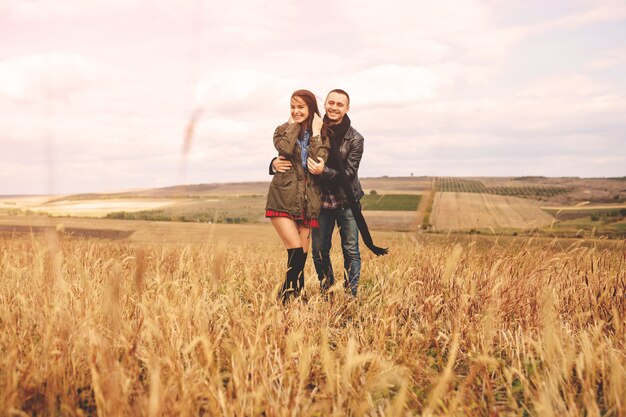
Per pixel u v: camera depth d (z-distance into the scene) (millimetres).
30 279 4043
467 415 2260
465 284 4156
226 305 3688
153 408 1781
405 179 124688
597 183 106188
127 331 2828
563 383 2547
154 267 5250
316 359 2943
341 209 5031
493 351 3283
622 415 2221
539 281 4418
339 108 4969
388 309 3586
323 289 4598
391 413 2092
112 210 75250
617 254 4879
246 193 122750
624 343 3100
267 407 2178
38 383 2359
